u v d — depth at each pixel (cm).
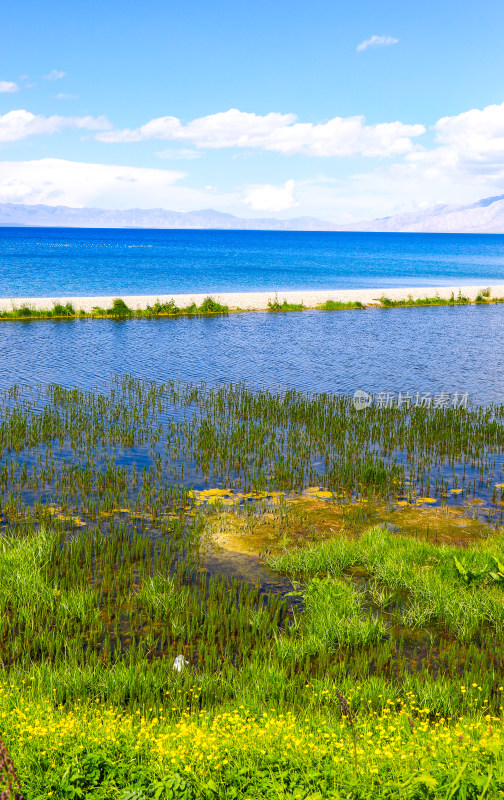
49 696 750
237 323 4334
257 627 952
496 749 575
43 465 1700
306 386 2631
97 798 543
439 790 518
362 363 3102
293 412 2208
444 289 6488
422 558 1190
